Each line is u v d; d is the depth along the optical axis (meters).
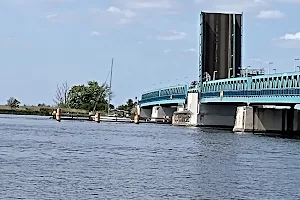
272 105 105.25
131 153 55.72
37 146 61.12
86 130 104.69
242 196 32.09
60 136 81.75
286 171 43.22
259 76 100.94
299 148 66.94
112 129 113.94
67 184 34.31
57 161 46.12
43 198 30.05
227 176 39.44
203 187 34.53
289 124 105.19
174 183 35.75
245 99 106.12
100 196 30.94
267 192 33.47
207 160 49.97
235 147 66.50
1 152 52.72
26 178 36.12
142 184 35.06
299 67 91.06
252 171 42.62
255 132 105.44
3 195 30.39
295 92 88.12
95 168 42.19
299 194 33.16
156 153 56.47
